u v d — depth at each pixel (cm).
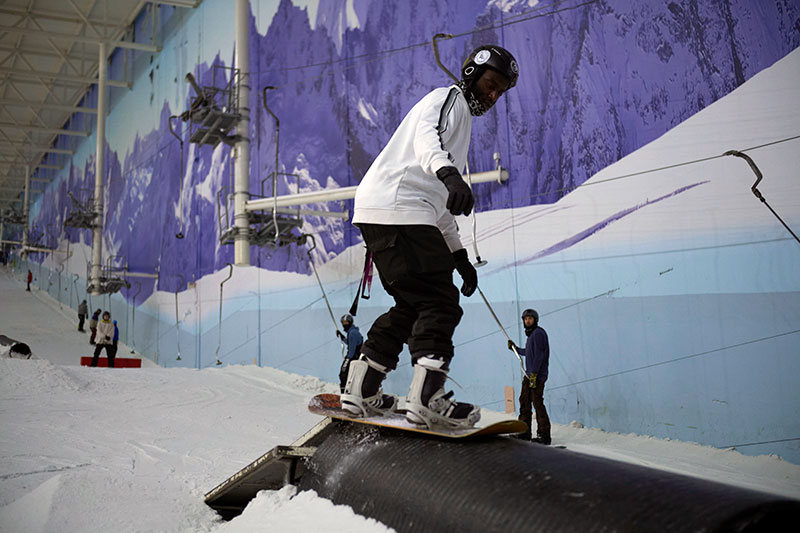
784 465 581
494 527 144
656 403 700
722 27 677
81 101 3262
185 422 684
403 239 202
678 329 689
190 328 1775
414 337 203
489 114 914
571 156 813
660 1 732
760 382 621
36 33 2239
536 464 159
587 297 777
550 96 845
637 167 742
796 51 621
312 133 1309
